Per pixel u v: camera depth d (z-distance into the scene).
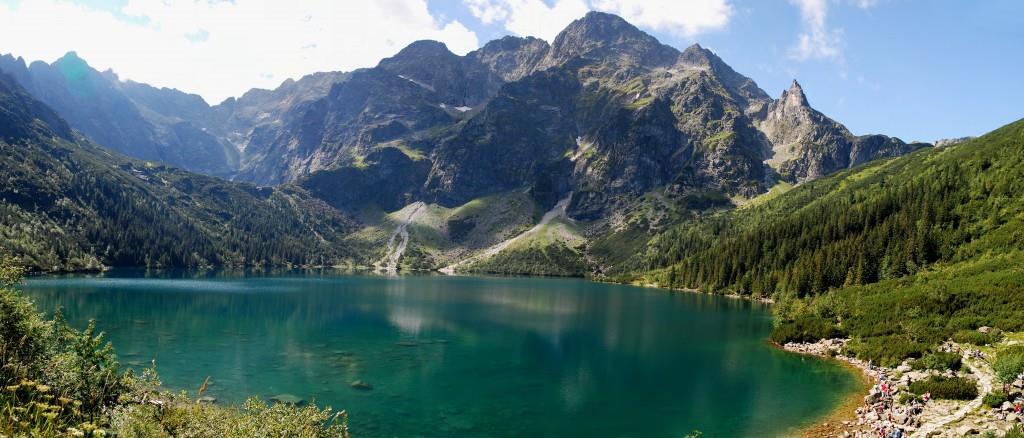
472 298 173.12
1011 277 84.44
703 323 117.31
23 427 17.22
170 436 23.75
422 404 54.44
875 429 44.81
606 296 191.50
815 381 63.19
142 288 162.62
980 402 45.59
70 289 149.88
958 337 66.88
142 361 66.81
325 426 46.44
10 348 25.03
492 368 71.12
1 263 27.20
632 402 56.34
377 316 119.62
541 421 50.00
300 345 82.12
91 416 23.72
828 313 99.38
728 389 60.91
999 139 181.12
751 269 197.25
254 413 27.58
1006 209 125.94
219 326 96.69
